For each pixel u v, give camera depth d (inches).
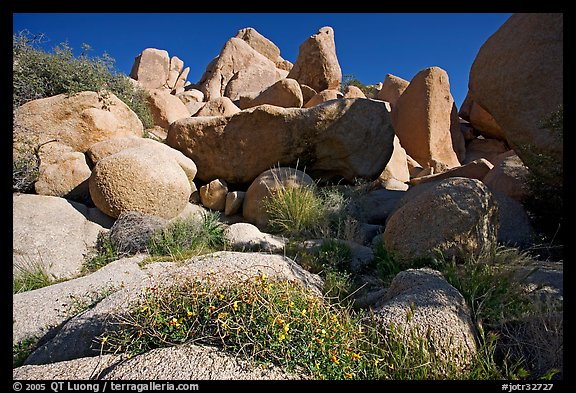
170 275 113.7
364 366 81.4
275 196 266.1
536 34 213.8
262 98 485.7
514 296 116.0
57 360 101.0
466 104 621.0
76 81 319.3
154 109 443.2
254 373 75.3
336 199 272.4
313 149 318.7
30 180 254.2
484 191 158.9
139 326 85.1
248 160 323.0
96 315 107.5
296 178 282.0
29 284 169.2
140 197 227.8
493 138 563.2
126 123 324.2
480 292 118.2
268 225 262.7
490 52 238.7
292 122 310.0
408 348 86.5
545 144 201.0
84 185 259.9
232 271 118.2
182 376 73.8
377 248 184.5
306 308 89.2
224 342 82.5
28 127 272.1
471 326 97.8
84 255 202.2
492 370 83.8
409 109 526.3
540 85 209.2
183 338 83.7
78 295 140.7
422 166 499.8
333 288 139.6
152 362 77.8
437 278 116.9
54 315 129.2
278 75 812.0
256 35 1035.3
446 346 87.5
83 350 101.3
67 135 284.0
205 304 87.2
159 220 223.8
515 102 219.1
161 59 877.8
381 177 383.6
